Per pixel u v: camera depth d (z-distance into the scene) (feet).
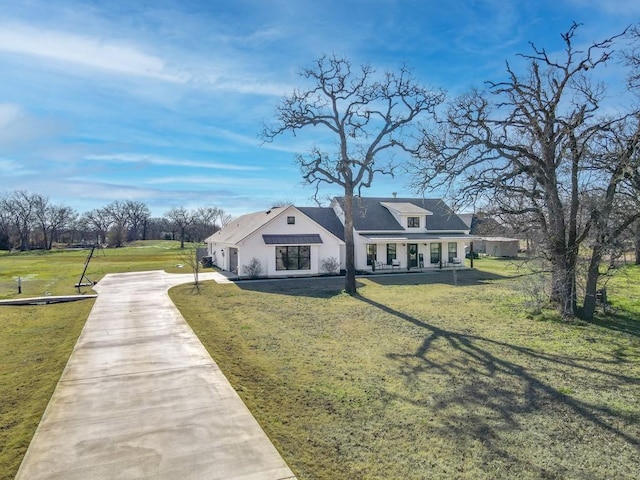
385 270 105.29
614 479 17.51
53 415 22.45
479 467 18.24
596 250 47.16
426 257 110.32
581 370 31.40
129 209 333.21
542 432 21.58
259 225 93.30
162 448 19.03
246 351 35.40
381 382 28.48
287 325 45.98
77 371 29.63
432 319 49.34
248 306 57.98
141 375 28.81
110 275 99.91
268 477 16.89
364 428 21.72
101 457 18.21
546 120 49.98
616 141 43.39
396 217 113.19
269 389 26.81
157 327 43.83
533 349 36.99
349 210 72.69
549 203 49.57
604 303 52.85
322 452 19.22
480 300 62.44
